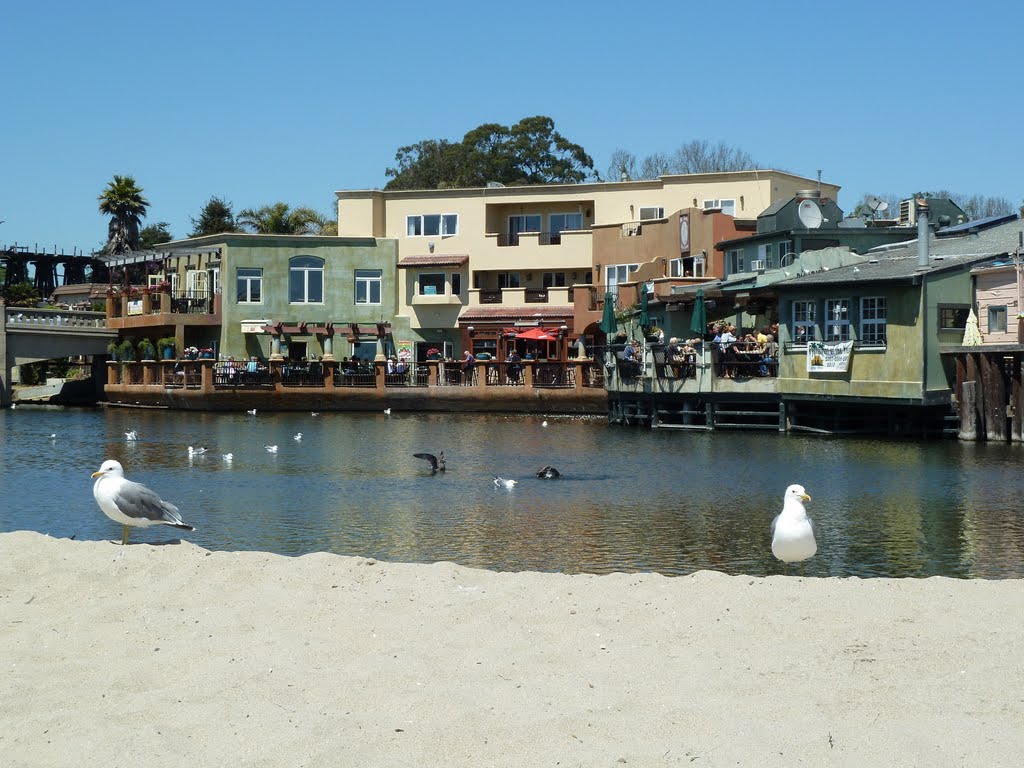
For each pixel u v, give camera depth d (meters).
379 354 58.12
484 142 94.56
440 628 9.45
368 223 65.56
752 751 6.69
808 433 39.53
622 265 60.47
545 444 37.00
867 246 47.75
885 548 17.97
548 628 9.41
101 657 8.77
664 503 23.16
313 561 11.99
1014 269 35.50
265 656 8.70
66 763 6.66
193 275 66.12
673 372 42.81
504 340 60.75
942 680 7.93
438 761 6.63
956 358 35.00
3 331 61.56
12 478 27.66
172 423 48.31
